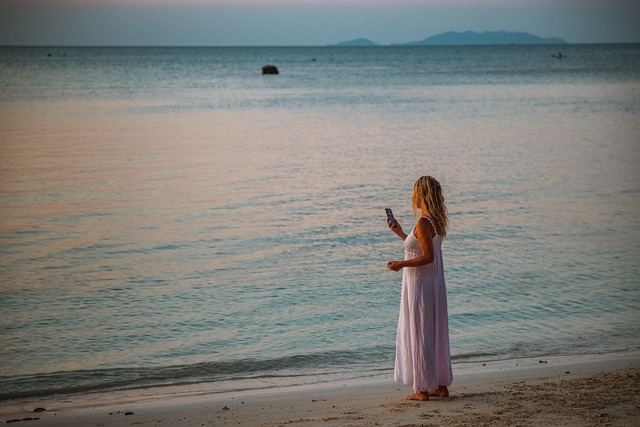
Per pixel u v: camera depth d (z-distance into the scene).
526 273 12.67
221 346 9.23
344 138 35.47
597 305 10.86
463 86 80.88
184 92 70.62
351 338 9.49
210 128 39.84
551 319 10.20
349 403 6.55
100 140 34.09
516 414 5.68
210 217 17.67
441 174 24.53
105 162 27.19
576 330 9.70
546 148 31.48
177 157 28.67
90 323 10.16
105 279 12.40
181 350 9.09
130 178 23.53
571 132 37.62
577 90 72.38
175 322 10.19
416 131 38.50
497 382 7.19
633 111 49.72
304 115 48.12
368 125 41.69
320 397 6.96
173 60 173.00
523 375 7.54
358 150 30.97
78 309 10.80
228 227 16.58
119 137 35.34
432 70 126.94
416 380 6.20
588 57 193.38
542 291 11.59
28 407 7.25
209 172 24.88
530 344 9.12
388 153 29.97
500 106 54.53
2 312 10.64
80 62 149.75
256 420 6.07
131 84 82.31
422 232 5.95
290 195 20.62
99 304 11.03
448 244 14.82
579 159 28.12
